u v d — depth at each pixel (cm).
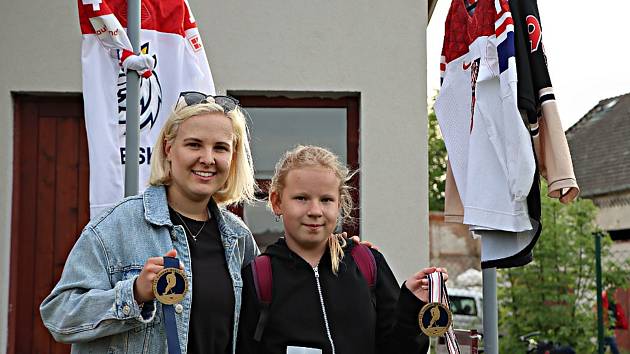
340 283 292
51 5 554
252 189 306
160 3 409
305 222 289
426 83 564
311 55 564
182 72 413
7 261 548
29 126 564
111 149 389
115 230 268
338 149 575
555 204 1088
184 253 274
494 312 369
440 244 1908
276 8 564
